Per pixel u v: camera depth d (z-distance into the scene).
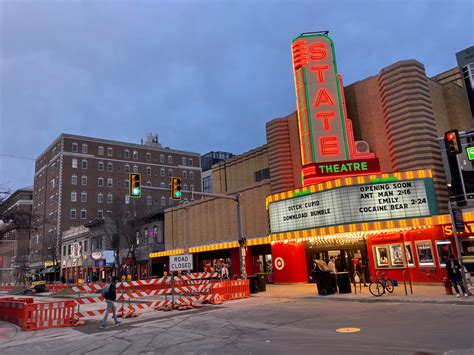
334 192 23.73
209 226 40.44
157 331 12.45
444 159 24.42
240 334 10.88
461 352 7.43
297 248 29.09
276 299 20.12
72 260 68.06
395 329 10.12
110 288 14.65
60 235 74.75
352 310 14.29
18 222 26.95
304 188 25.61
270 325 12.08
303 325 11.68
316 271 20.17
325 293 19.69
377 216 22.53
